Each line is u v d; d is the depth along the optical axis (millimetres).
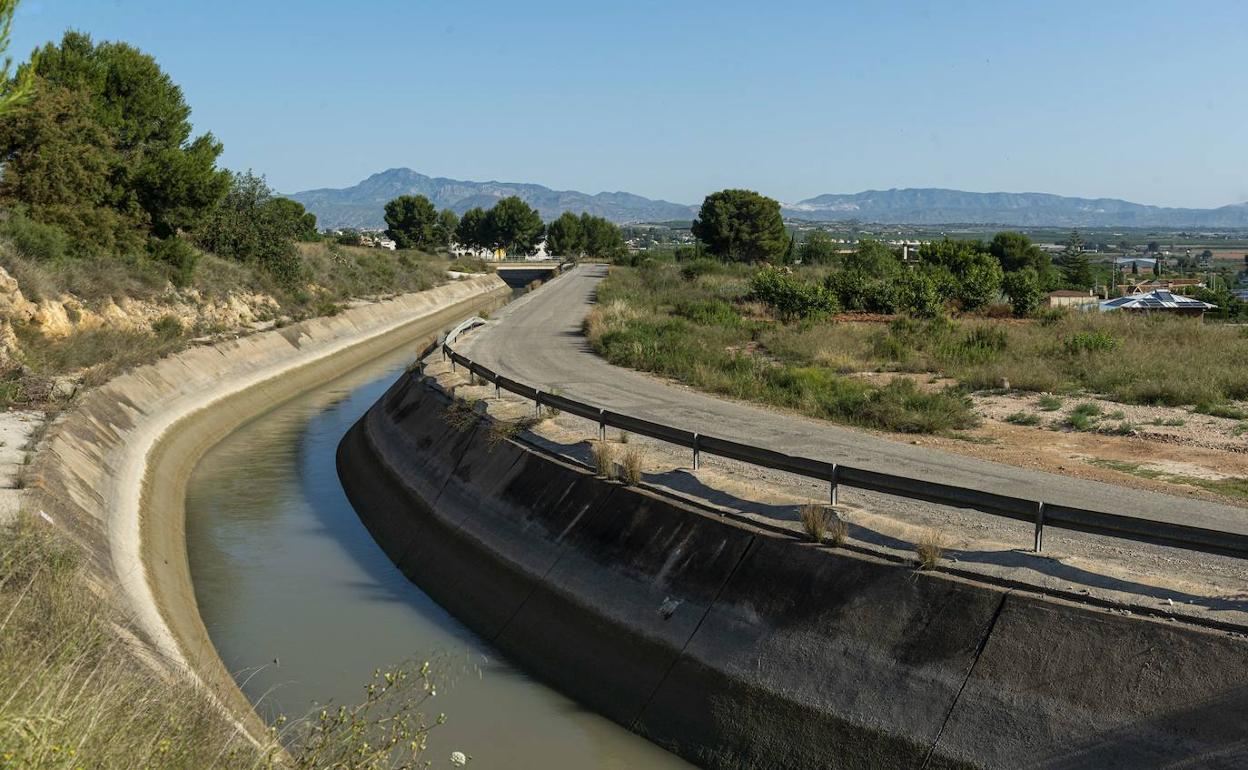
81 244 40438
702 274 76000
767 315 49344
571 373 33125
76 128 42875
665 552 15812
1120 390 26500
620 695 14344
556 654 15797
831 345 35719
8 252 33656
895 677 11898
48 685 6938
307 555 21781
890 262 60719
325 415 38000
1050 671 10906
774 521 15203
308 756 7789
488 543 19516
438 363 34719
